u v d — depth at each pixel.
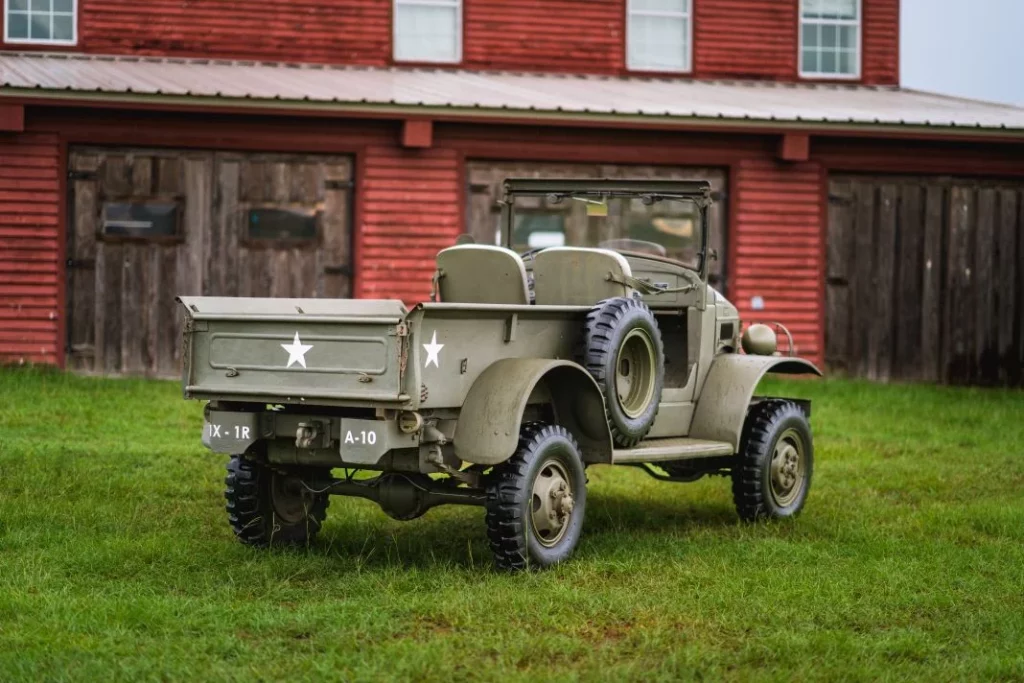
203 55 16.97
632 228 16.06
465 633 5.49
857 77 19.27
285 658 5.10
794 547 7.46
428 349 6.17
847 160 16.89
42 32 16.66
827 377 16.86
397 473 6.84
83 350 15.09
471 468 6.79
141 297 15.22
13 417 11.46
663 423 8.08
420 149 15.84
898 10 19.41
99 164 15.08
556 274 7.68
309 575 6.57
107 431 11.10
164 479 9.05
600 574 6.71
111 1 16.72
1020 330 17.31
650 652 5.31
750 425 8.50
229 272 15.44
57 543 7.16
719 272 16.62
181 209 15.30
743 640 5.51
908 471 10.56
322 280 15.70
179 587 6.27
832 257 16.94
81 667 4.87
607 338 7.03
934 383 17.14
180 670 4.87
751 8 18.69
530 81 17.20
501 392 6.45
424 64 17.64
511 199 8.77
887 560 7.16
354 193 15.72
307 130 15.54
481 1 17.78
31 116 14.84
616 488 9.70
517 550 6.50
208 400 6.66
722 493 9.57
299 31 17.22
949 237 17.17
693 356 8.27
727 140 16.58
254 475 7.02
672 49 18.50
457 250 7.51
